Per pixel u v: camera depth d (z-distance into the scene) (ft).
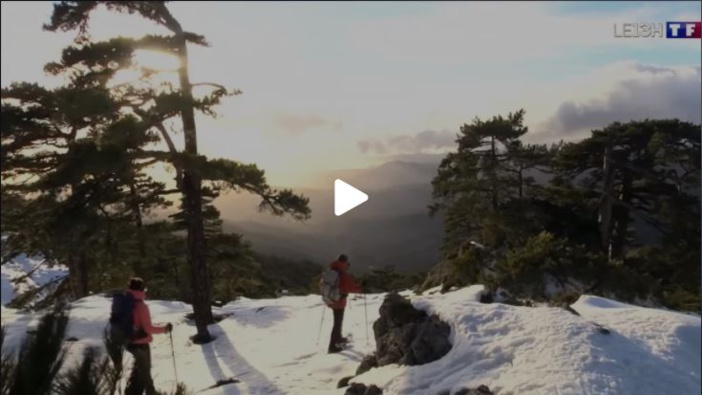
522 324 26.12
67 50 41.04
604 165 97.91
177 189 49.11
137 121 39.96
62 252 48.39
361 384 25.32
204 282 45.14
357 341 37.93
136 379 11.93
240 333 44.91
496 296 46.26
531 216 93.50
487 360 23.73
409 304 30.32
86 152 40.01
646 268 88.63
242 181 41.91
